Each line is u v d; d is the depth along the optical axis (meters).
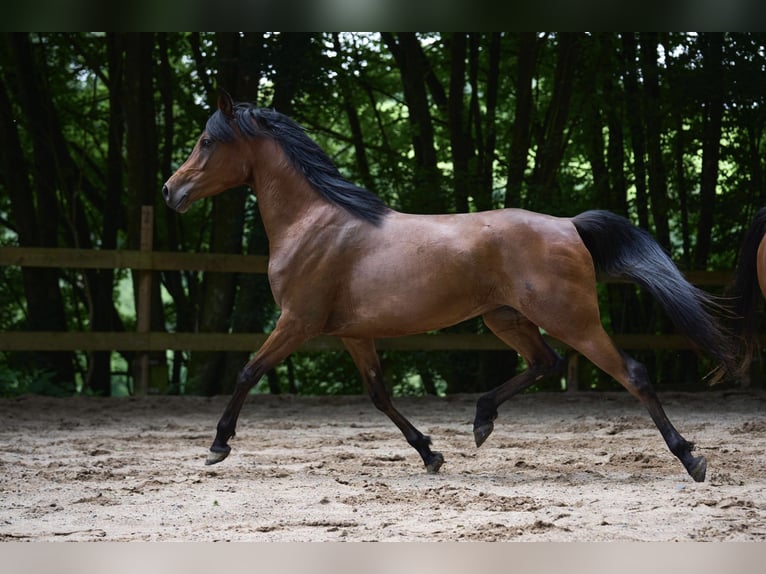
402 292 6.16
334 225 6.34
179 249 17.44
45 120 15.38
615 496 5.48
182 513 5.08
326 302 6.33
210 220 17.14
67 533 4.59
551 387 15.70
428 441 6.50
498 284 6.12
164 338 12.01
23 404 11.09
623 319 15.49
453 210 14.70
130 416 10.30
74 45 15.83
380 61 16.30
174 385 13.88
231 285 14.12
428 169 14.73
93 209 18.08
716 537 4.40
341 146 18.36
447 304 6.14
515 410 10.94
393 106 17.78
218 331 14.07
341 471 6.51
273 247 6.52
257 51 13.23
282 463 6.93
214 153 6.59
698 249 15.12
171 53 16.59
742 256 6.41
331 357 15.90
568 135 15.16
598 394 12.25
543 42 15.70
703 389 13.09
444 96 16.83
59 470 6.54
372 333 6.34
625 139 16.19
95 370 15.38
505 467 6.69
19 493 5.67
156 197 15.99
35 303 14.73
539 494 5.58
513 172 14.52
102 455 7.35
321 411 10.88
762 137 16.45
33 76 15.12
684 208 15.49
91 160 17.53
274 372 16.84
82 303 17.83
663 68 14.55
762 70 13.91
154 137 14.78
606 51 14.78
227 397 11.95
